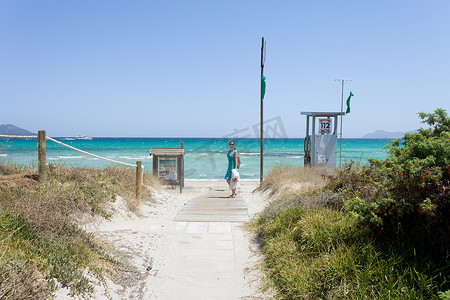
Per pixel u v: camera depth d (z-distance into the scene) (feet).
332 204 18.44
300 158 106.42
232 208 27.61
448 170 10.73
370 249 11.84
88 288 10.53
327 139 40.34
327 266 11.73
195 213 25.61
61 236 12.91
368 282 10.45
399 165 11.68
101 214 20.39
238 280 13.85
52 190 18.22
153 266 14.75
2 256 9.45
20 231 11.72
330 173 28.60
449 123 13.41
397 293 9.59
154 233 19.44
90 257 12.71
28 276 9.14
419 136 12.68
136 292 12.15
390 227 12.69
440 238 11.18
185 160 99.50
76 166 27.12
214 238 19.29
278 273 13.41
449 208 10.55
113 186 25.44
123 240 17.12
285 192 28.25
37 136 19.76
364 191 15.47
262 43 38.91
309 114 40.83
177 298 12.16
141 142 302.04
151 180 35.42
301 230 15.60
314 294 11.06
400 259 11.24
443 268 10.40
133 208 24.32
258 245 17.88
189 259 16.03
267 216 20.36
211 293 12.65
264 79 39.17
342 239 13.35
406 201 11.81
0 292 8.06
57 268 10.42
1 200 14.58
